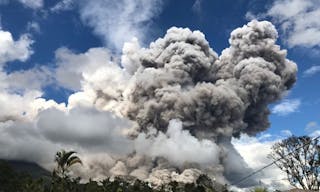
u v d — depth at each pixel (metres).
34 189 62.28
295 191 36.88
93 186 84.38
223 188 77.75
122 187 93.69
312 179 56.59
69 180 73.69
